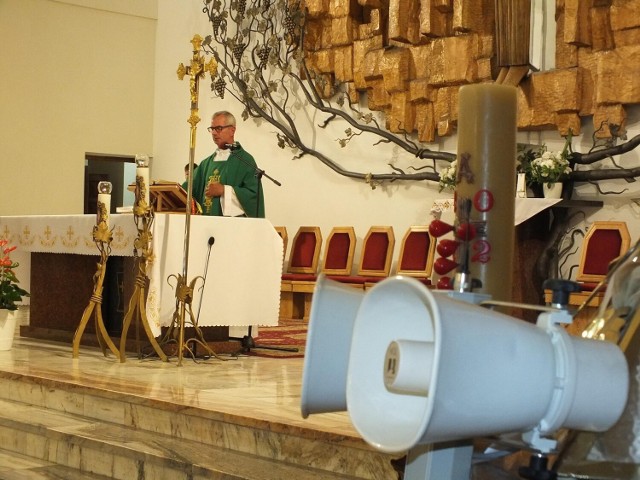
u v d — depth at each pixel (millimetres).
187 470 3896
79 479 4281
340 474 3613
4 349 6656
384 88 9766
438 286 1867
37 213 11766
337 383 1541
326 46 10430
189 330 6543
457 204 1980
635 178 8125
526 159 8211
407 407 1359
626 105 8180
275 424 3900
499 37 8562
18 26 11648
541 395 1322
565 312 1396
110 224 6305
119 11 12172
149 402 4555
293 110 10945
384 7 9859
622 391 1394
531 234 8312
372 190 10234
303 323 9555
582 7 8195
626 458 1404
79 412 5008
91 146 12086
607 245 7711
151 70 12398
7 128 11586
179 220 6078
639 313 1491
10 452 4898
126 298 6676
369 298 1388
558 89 8336
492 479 1564
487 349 1248
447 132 9383
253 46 11266
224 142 7707
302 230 10328
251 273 6359
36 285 7762
